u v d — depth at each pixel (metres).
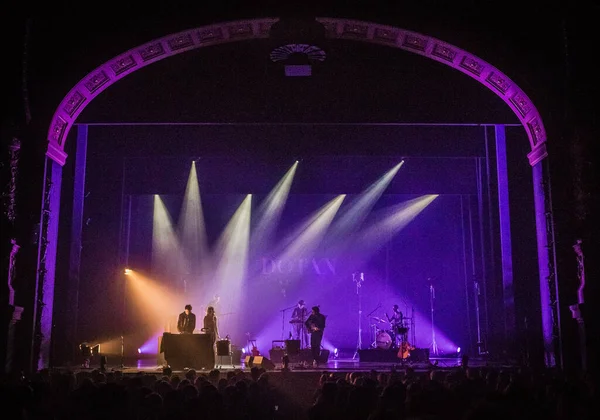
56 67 14.20
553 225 13.73
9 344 12.76
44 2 14.28
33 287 13.33
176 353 14.12
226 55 15.77
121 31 14.39
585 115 13.59
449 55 14.94
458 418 5.41
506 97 15.09
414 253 23.06
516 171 17.98
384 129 19.02
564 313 13.38
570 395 6.40
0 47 13.74
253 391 7.71
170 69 15.72
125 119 15.48
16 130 13.56
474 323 21.61
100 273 19.38
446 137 19.05
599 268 12.98
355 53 15.78
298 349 15.77
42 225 13.87
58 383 7.89
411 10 14.54
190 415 5.56
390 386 6.03
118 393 6.00
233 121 15.52
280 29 13.17
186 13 14.48
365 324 22.98
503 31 14.43
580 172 13.49
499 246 18.64
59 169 14.80
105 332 19.16
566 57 14.01
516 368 13.84
